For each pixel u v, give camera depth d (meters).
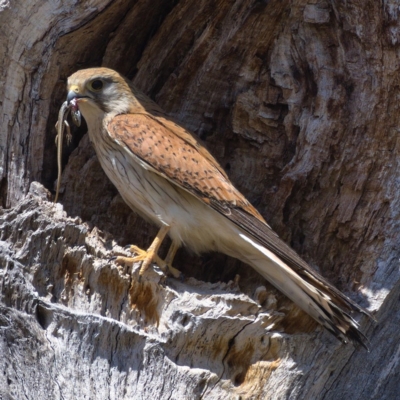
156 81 11.47
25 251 9.29
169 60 11.24
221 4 10.52
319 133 10.30
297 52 10.52
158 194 10.30
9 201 10.54
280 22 10.50
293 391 9.25
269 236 9.65
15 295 9.08
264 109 10.77
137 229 11.40
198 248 10.63
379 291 9.92
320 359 9.46
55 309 9.08
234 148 11.26
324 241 10.47
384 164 10.12
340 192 10.34
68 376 8.92
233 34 10.60
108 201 11.24
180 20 10.81
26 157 10.58
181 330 8.97
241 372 9.33
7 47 10.14
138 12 10.55
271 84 10.72
